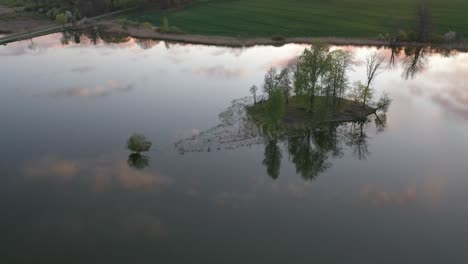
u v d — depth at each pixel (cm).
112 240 4341
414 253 4225
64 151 6081
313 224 4625
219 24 13962
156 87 8506
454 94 8062
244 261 4078
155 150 6062
